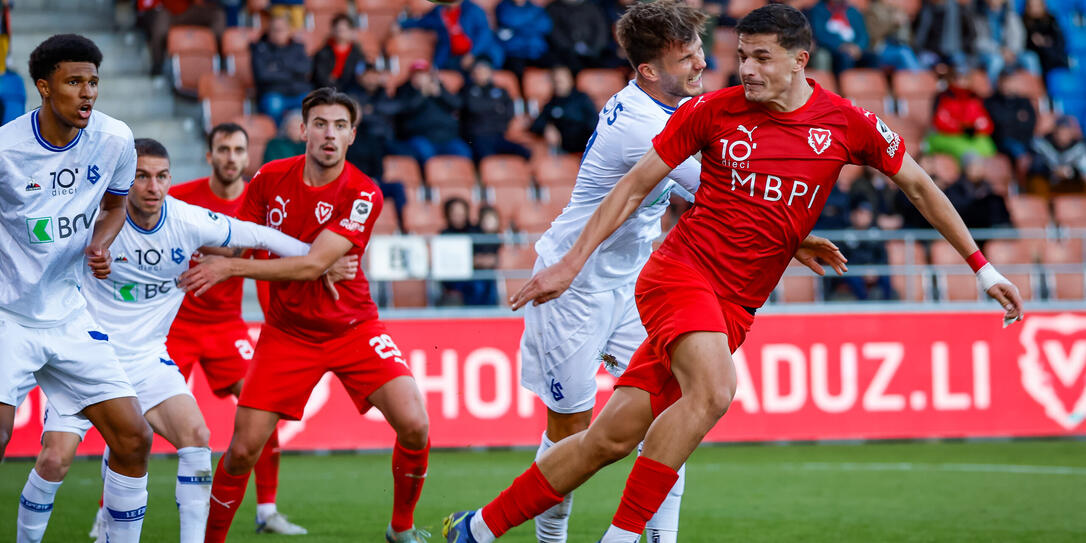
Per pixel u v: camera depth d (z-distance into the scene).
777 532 23.56
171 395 19.59
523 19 52.56
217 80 49.91
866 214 42.91
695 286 15.47
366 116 46.16
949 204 16.12
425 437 20.17
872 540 22.66
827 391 38.94
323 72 47.06
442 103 47.75
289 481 31.34
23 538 17.72
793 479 31.42
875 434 39.03
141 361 19.77
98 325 17.80
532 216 45.97
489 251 39.94
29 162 16.09
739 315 15.91
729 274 15.68
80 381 17.09
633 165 18.61
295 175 20.00
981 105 51.47
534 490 16.05
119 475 17.42
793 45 14.87
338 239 19.50
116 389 17.20
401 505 20.80
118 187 17.33
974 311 39.69
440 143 47.19
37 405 35.31
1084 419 39.91
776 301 42.22
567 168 47.56
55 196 16.41
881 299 41.84
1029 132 51.44
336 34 47.22
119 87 51.12
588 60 52.44
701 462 35.03
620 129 18.47
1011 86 54.12
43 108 16.11
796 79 15.22
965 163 47.75
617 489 29.97
